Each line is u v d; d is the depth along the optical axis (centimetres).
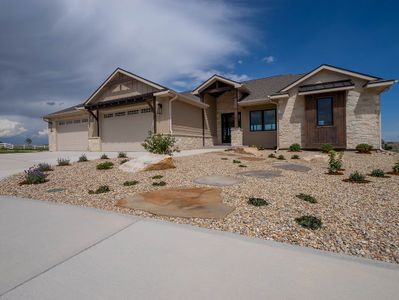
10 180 708
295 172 734
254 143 1652
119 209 415
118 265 230
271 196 466
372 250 257
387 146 1457
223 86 1650
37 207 432
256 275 210
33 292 191
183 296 183
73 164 947
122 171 760
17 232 316
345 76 1266
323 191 503
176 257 244
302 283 198
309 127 1341
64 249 266
